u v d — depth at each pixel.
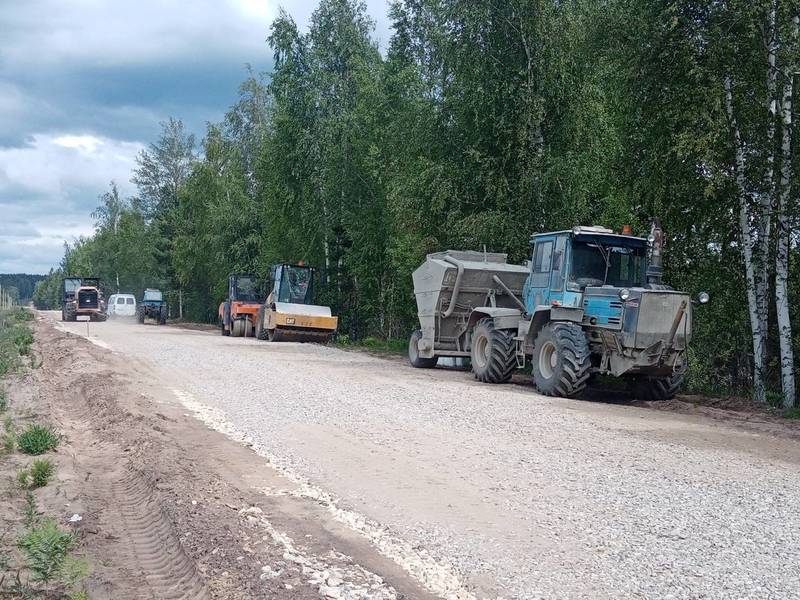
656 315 12.78
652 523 6.10
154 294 51.41
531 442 9.33
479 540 5.68
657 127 14.95
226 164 49.34
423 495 6.95
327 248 32.75
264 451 8.96
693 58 14.07
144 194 63.72
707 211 14.70
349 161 30.81
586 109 19.14
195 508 6.29
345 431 10.09
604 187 19.25
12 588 4.79
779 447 9.45
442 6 21.03
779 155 13.72
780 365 14.85
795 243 14.67
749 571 5.04
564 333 13.77
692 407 12.91
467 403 12.52
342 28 32.75
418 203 21.84
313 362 20.27
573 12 18.64
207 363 19.23
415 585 4.80
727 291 15.19
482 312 17.12
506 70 19.84
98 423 11.09
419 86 24.97
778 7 13.36
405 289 27.25
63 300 50.69
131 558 5.55
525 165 19.41
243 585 4.64
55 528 5.45
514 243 19.20
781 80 13.63
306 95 31.72
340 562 5.14
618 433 10.04
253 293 35.50
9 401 12.98
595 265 14.38
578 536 5.77
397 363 21.08
